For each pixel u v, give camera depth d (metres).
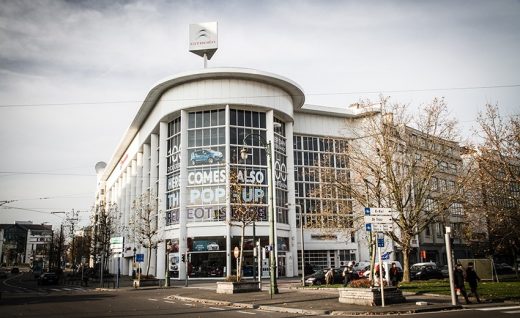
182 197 49.53
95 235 60.97
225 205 48.41
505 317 13.68
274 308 18.33
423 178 31.77
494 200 29.45
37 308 20.05
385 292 18.16
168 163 54.12
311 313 16.47
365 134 35.06
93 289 38.47
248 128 51.31
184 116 51.38
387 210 18.22
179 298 25.11
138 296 27.56
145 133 63.78
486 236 41.84
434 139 32.16
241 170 49.56
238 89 50.59
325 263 57.69
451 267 17.86
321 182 36.69
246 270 47.78
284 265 51.66
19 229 155.38
